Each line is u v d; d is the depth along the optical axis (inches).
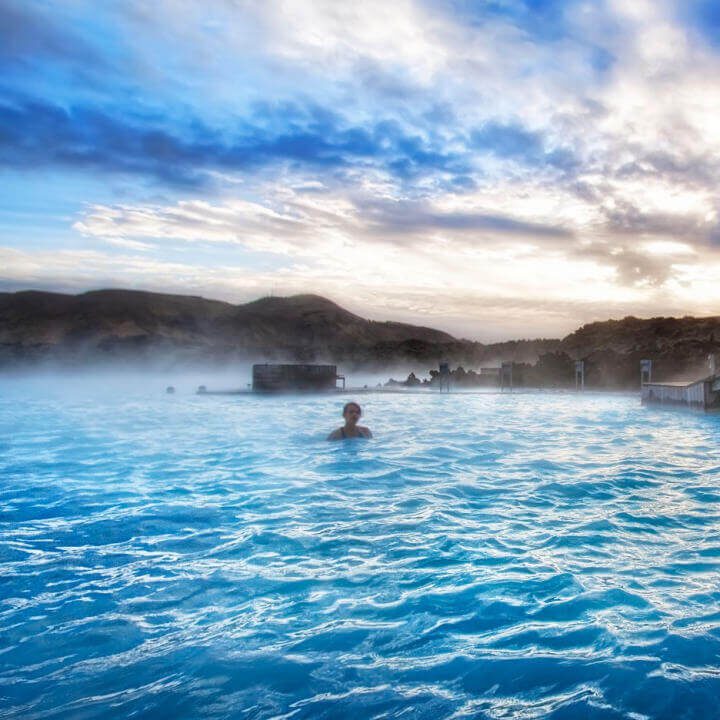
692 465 359.9
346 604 150.1
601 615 140.4
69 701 107.5
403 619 140.7
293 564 180.7
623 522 225.9
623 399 1057.5
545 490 286.7
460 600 150.9
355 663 120.4
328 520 231.8
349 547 196.2
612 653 121.8
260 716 102.1
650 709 101.7
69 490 292.4
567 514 239.3
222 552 193.2
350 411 485.1
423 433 530.6
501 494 278.4
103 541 206.8
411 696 107.7
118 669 119.3
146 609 148.9
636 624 135.3
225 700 107.3
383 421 652.1
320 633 134.0
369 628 136.3
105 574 174.1
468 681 112.5
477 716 100.9
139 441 477.1
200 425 601.9
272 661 121.7
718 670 114.2
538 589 157.3
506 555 185.9
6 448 439.2
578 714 100.7
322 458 388.2
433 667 118.2
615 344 1994.3
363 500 267.1
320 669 118.2
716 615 139.3
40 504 263.0
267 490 289.7
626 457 393.4
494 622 137.9
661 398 848.9
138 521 233.1
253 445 451.2
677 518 231.8
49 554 192.9
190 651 126.6
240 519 234.8
